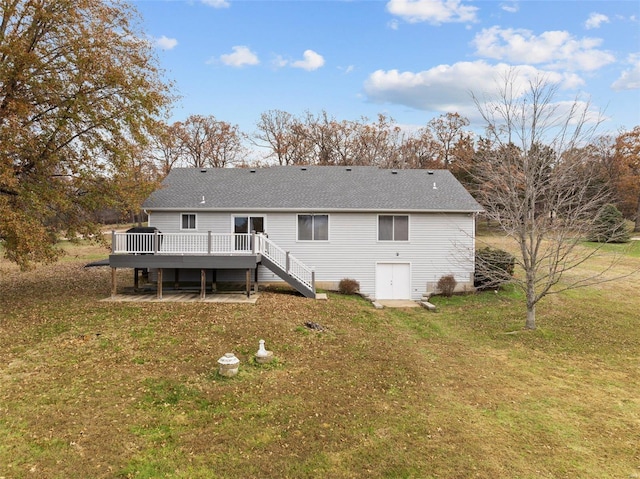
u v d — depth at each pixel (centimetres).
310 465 554
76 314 1264
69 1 1259
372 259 1898
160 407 713
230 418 682
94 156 1462
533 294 1317
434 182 2139
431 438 638
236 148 5119
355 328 1300
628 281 2064
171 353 973
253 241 1568
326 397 777
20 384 785
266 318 1275
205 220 1841
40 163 1328
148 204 1812
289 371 902
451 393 828
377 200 1912
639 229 4119
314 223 1878
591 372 970
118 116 1414
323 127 4928
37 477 507
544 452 608
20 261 1295
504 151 1348
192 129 4947
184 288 1736
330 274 1891
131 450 577
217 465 548
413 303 1795
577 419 723
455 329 1362
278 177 2127
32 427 627
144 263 1497
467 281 1928
